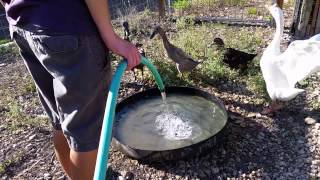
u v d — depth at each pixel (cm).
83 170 185
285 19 566
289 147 323
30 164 330
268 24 555
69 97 170
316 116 355
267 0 655
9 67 531
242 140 332
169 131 334
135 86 438
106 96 182
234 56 421
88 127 178
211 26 568
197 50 488
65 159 231
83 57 164
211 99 366
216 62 436
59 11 157
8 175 319
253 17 586
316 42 304
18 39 177
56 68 165
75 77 164
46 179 310
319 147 319
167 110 363
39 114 407
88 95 171
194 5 657
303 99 382
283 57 328
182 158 301
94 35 166
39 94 208
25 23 162
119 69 178
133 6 673
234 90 409
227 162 308
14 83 481
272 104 358
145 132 334
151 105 374
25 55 184
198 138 321
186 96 384
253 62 436
